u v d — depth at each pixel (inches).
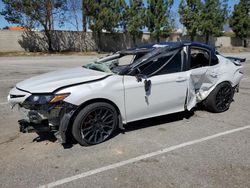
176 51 211.9
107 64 212.2
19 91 175.8
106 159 161.8
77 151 171.6
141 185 136.0
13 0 1034.7
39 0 1068.5
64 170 149.6
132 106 190.9
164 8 1282.0
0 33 1051.3
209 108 251.6
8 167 152.3
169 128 211.5
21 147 176.6
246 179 141.7
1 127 210.5
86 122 175.2
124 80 185.8
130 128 209.8
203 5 1425.9
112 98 180.5
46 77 189.0
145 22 1270.9
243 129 211.8
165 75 203.6
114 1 1169.4
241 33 1694.1
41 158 162.4
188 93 217.2
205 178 142.0
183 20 1445.6
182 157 164.4
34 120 167.9
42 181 139.5
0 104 271.3
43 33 1148.5
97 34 1270.9
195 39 1578.5
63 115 167.6
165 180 140.1
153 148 176.4
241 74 266.8
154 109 202.1
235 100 303.3
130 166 153.9
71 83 171.8
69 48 1221.7
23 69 566.3
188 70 217.2
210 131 206.5
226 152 171.2
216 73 240.8
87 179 141.3
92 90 172.2
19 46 1101.7
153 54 201.3
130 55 216.2
